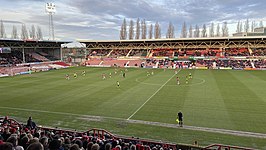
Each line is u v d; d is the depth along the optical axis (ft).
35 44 238.07
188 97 97.81
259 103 86.53
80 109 81.51
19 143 24.07
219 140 55.01
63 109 81.61
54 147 22.25
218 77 157.99
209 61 238.89
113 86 124.98
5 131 34.76
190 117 71.77
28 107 84.23
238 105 84.33
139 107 83.41
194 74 176.65
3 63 210.18
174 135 58.44
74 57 296.30
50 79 152.87
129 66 245.24
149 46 278.26
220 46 253.24
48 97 99.30
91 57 286.46
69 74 180.04
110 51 298.35
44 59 256.32
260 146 51.42
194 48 271.28
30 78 158.10
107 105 86.38
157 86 124.57
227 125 64.59
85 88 119.44
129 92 108.88
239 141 54.24
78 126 65.46
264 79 146.10
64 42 263.70
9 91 112.37
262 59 225.56
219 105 84.74
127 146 34.65
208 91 109.70
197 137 57.00
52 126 65.41
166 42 267.39
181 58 249.14
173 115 74.02
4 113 77.41
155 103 88.63
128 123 67.46
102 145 31.48
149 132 60.59
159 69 218.79
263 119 68.85
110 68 229.86
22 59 235.20
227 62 230.68
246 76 161.58
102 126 65.21
